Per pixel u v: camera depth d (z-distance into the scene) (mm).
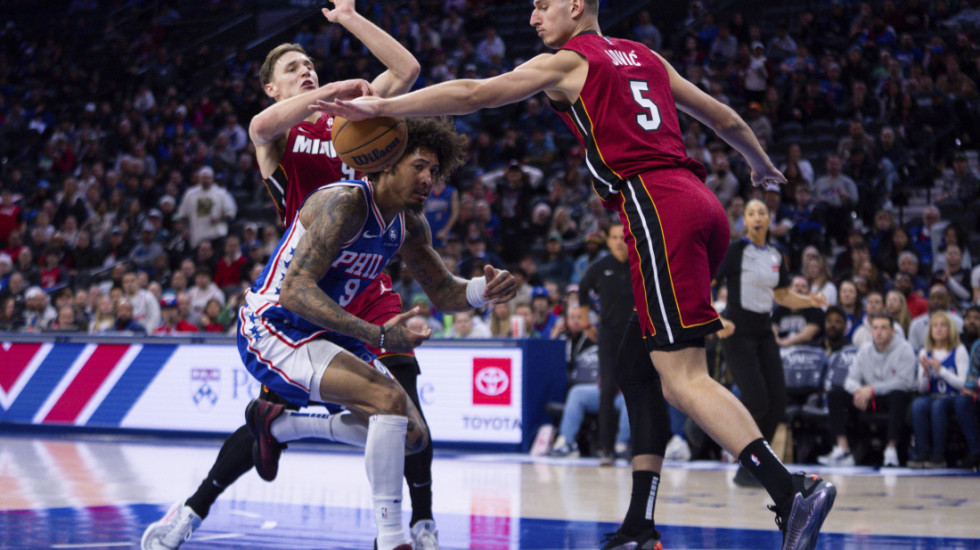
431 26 23766
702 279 3947
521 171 16938
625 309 9508
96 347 13172
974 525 6047
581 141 4250
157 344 12734
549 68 4059
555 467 9680
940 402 9773
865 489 8023
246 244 16656
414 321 11727
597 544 5301
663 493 7605
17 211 20031
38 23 29781
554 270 14359
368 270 4340
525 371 10930
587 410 10820
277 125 4133
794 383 10461
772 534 5652
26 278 17859
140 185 20625
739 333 7711
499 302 4703
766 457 3742
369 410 4082
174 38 28328
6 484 8023
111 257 18281
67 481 8258
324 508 6781
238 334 4418
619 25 21984
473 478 8703
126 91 25609
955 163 15922
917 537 5559
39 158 23750
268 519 6238
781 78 19250
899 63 18422
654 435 4492
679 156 4117
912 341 10898
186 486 7926
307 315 3947
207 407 12336
